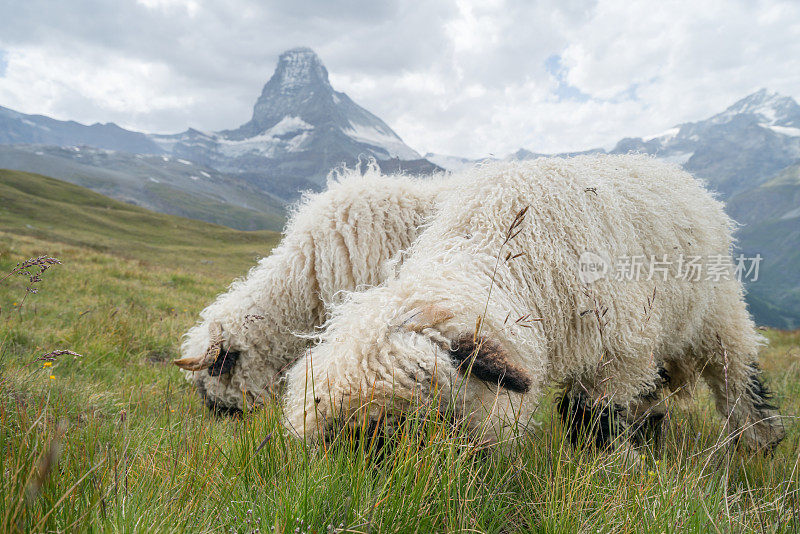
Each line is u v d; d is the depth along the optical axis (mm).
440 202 4641
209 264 56500
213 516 1938
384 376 2029
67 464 2039
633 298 3123
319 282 4484
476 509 2049
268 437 2158
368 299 2500
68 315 7867
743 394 4293
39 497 1688
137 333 7352
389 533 1845
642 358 3234
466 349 2121
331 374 2139
